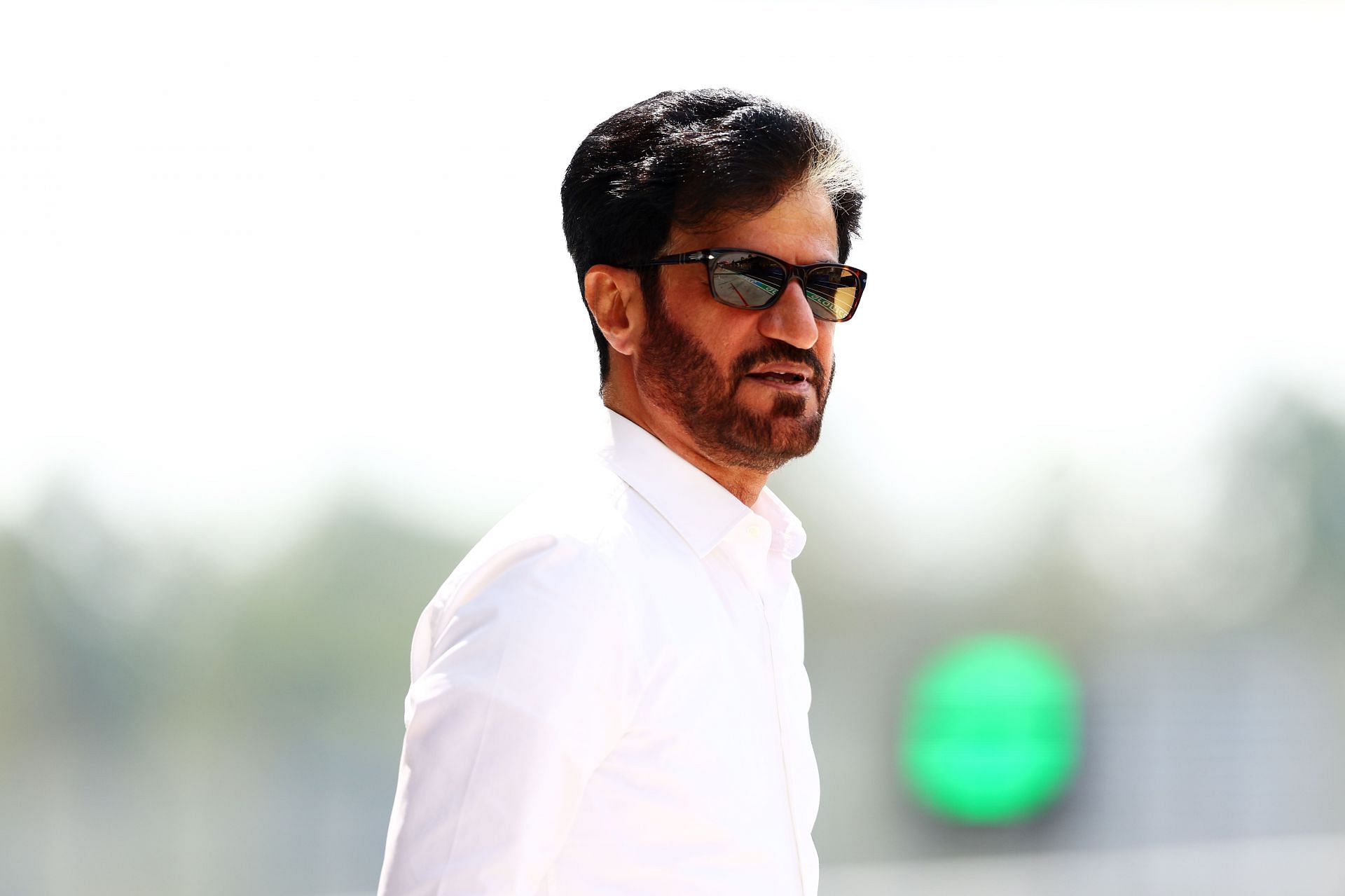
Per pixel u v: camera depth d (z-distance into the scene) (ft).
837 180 22.25
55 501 465.06
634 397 22.20
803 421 21.40
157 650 456.86
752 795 18.80
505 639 17.07
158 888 410.31
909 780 394.73
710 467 21.81
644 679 17.85
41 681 448.65
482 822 16.34
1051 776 395.75
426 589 451.12
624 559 18.45
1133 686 419.13
